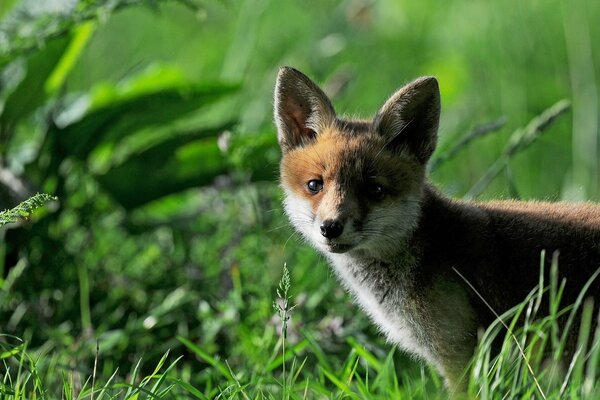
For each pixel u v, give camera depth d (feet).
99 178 44.06
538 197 49.29
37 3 40.16
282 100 35.24
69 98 44.62
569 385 28.68
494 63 57.00
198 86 42.88
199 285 40.37
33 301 38.65
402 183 33.37
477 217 33.60
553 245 32.68
